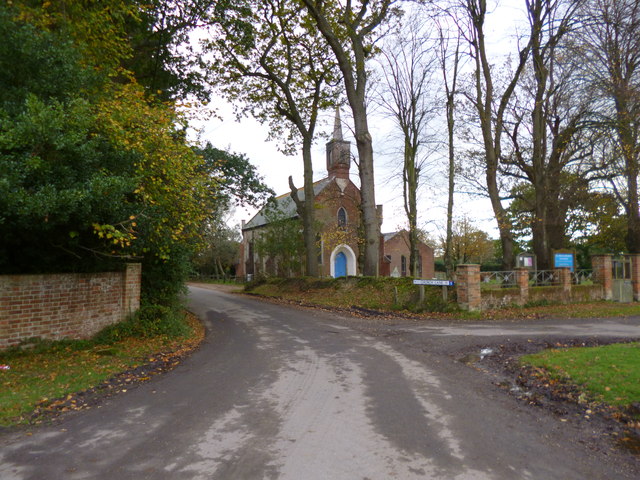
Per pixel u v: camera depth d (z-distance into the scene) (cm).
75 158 719
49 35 779
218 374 738
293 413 533
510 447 431
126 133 793
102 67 1012
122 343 985
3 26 727
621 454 416
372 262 2131
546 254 2019
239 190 2064
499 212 1969
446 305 1555
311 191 2617
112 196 731
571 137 1961
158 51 1589
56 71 774
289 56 2395
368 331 1227
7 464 392
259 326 1373
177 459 403
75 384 648
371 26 2030
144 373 738
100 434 464
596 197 2231
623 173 1856
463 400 586
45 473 375
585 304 1752
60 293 914
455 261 4416
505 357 831
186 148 935
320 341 1073
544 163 2081
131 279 1112
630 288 1953
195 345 1032
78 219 775
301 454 413
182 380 697
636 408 513
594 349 820
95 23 1052
